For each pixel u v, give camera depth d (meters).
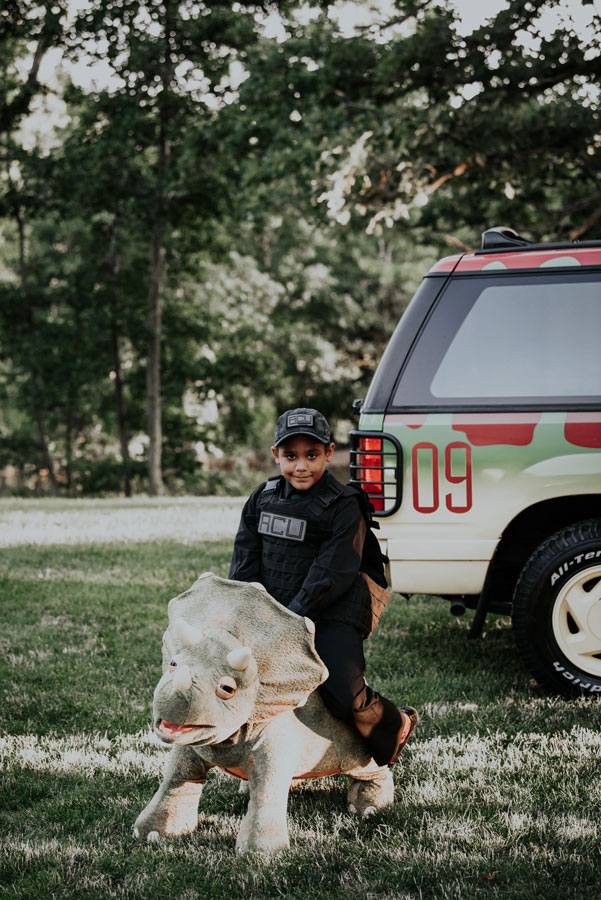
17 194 28.38
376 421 5.01
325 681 3.19
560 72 12.91
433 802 3.52
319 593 3.15
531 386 4.95
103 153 26.73
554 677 4.86
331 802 3.61
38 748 4.16
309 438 3.24
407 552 4.94
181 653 2.84
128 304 30.69
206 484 34.03
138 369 33.38
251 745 3.08
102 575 8.39
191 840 3.23
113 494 33.12
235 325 34.16
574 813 3.38
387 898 2.79
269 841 3.04
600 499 4.98
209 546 10.13
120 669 5.46
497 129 13.19
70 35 23.50
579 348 4.98
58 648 5.94
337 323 44.06
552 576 4.84
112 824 3.38
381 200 13.68
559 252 5.14
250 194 19.80
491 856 3.05
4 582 8.07
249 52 17.23
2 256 39.31
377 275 44.25
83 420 37.59
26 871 3.04
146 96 24.97
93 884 2.91
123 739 4.29
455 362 5.03
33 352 31.34
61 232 31.53
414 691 5.02
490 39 12.77
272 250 43.53
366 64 14.53
